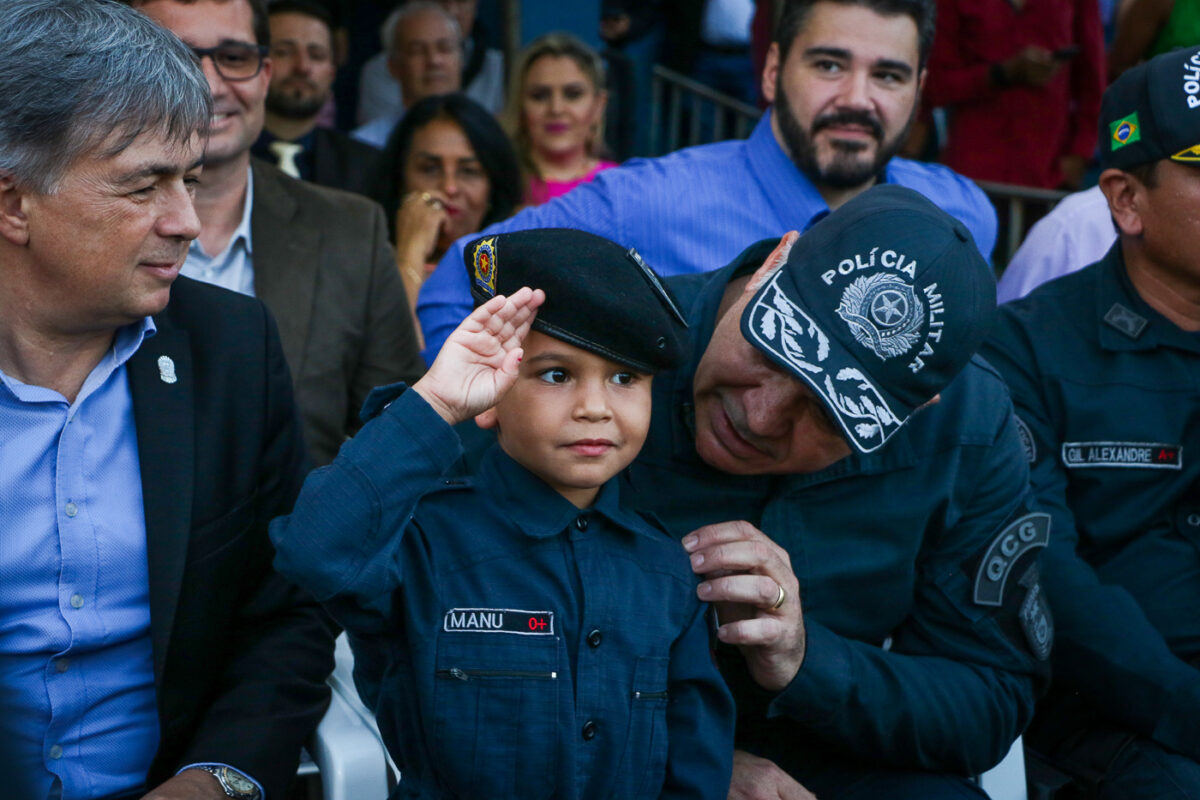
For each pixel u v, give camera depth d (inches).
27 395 68.0
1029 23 197.3
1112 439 100.4
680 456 77.2
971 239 70.1
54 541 69.3
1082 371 101.5
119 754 73.2
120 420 72.0
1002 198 196.1
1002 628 81.6
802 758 83.4
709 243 110.7
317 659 80.1
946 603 81.7
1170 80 96.0
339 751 77.2
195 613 72.9
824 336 67.3
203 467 73.2
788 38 110.0
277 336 80.2
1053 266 133.3
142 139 63.4
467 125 160.9
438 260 164.2
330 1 219.9
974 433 80.4
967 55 199.5
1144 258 100.9
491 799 62.7
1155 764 91.0
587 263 62.1
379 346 117.1
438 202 157.6
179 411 72.8
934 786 81.0
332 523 58.2
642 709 64.7
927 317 66.9
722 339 71.4
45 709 70.2
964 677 80.4
